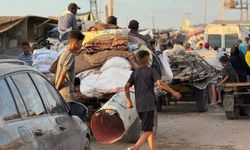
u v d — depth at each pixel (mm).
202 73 16781
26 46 13539
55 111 6305
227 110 15047
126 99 9977
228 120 15164
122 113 9820
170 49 18188
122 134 10070
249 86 15172
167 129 13438
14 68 5531
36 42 21766
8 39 20594
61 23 15227
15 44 20625
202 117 15977
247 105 15117
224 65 15414
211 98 16922
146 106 9320
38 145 5223
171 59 16703
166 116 16266
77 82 10758
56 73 9625
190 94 17188
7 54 20312
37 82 6082
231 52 16266
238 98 15195
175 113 17094
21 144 4840
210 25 29969
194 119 15453
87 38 12664
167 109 18281
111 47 12000
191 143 11328
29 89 5715
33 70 6145
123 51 11867
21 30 20688
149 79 9328
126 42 12062
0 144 4473
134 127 10883
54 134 5770
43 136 5402
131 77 9461
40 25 21812
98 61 11617
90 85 11039
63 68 9383
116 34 12602
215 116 16188
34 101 5715
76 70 11609
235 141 11523
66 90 9461
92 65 11594
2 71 5199
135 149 9266
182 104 19891
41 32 22375
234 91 15039
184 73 16406
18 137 4828
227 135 12359
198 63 17109
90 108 11219
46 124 5668
